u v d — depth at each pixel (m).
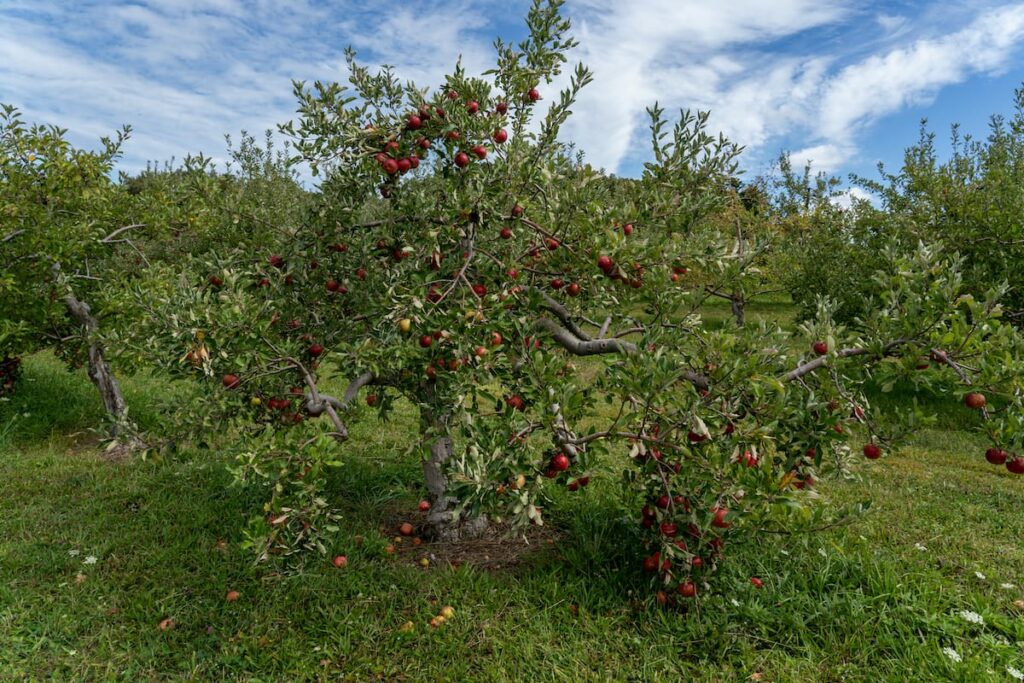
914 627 3.43
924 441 7.32
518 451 3.17
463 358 3.52
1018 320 7.10
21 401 7.53
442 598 3.75
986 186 8.09
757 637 3.38
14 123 5.94
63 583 3.86
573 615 3.61
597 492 5.15
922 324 2.88
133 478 5.61
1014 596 3.78
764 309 15.95
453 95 3.68
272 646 3.34
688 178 4.15
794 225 12.57
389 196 3.97
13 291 5.51
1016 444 2.70
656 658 3.24
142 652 3.27
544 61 4.13
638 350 3.05
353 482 5.50
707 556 3.51
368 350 3.44
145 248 6.77
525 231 4.18
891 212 9.38
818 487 5.51
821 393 3.24
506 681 3.09
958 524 4.90
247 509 4.98
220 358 3.48
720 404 3.11
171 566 4.10
